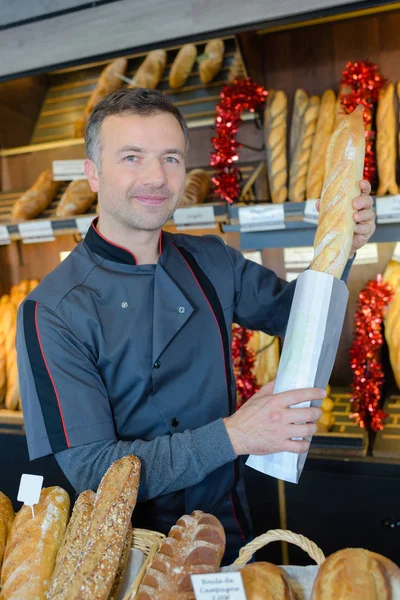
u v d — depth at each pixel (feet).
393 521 6.91
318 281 3.81
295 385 3.73
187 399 4.60
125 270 4.61
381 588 3.06
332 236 3.92
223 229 7.50
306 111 7.81
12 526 3.94
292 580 3.34
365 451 7.20
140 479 3.95
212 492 4.65
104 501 3.55
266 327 5.43
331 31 8.24
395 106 7.37
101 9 7.39
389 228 6.68
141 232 4.50
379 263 8.43
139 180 4.22
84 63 7.73
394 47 8.02
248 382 7.67
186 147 4.64
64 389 4.14
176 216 7.54
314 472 7.32
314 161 7.39
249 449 3.81
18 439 8.61
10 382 9.04
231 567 3.40
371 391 7.48
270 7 6.63
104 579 3.19
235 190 7.34
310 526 7.40
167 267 4.88
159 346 4.46
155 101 4.28
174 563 3.33
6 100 9.27
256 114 8.06
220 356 4.81
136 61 9.38
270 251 8.90
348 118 4.17
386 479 7.07
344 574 3.09
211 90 8.86
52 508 3.91
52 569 3.58
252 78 8.14
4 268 10.47
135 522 4.49
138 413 4.52
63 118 9.89
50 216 9.02
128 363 4.43
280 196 7.63
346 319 8.64
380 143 7.05
